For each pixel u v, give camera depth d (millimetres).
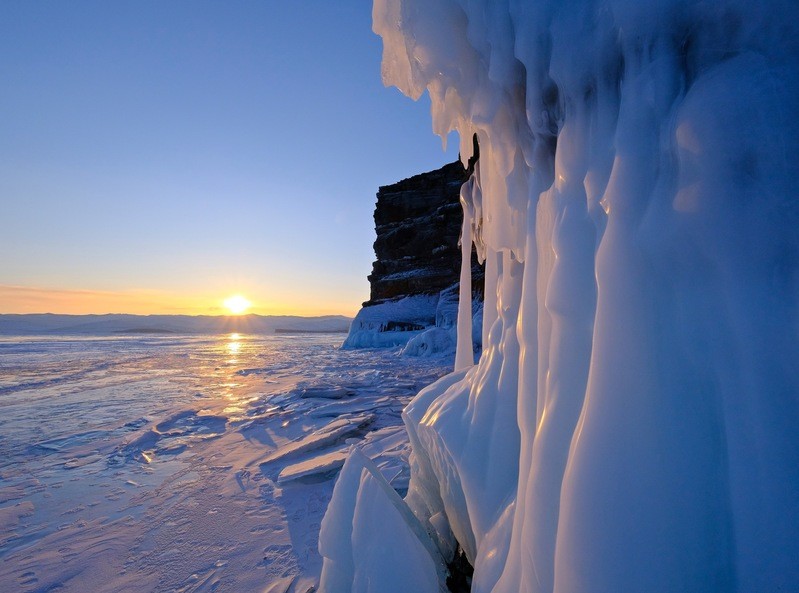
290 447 5219
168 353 28000
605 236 820
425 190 36344
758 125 626
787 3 630
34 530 3242
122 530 3197
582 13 979
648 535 664
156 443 5738
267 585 2418
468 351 2867
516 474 1441
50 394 10398
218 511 3473
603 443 739
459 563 1944
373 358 21547
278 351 30844
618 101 911
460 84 1724
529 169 1477
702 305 680
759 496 576
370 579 1556
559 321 1000
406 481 3445
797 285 583
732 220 629
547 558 899
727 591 598
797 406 560
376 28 2238
